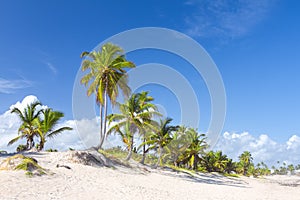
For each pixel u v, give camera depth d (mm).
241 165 98500
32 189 9781
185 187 19281
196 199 14297
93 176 15031
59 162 17266
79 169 16031
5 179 10422
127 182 15828
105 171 17547
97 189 12078
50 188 10461
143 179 18844
